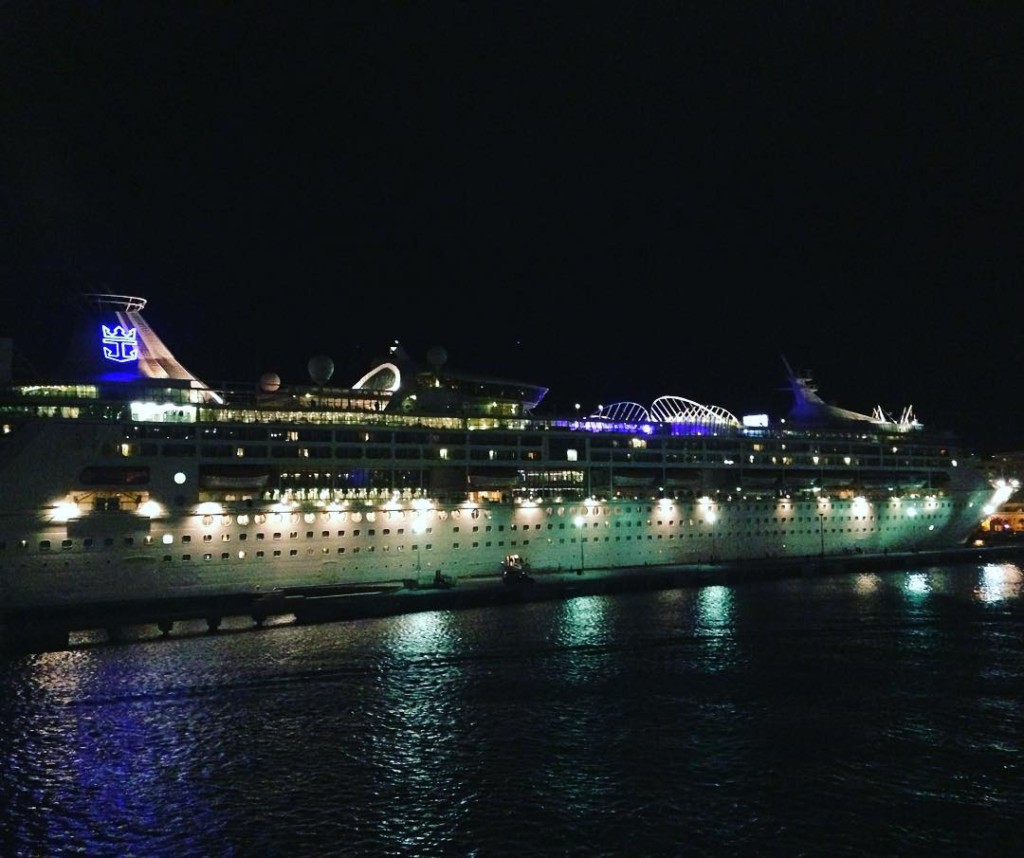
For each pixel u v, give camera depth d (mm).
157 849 27109
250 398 63469
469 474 70312
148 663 46750
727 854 26500
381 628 55531
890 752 34188
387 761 33562
